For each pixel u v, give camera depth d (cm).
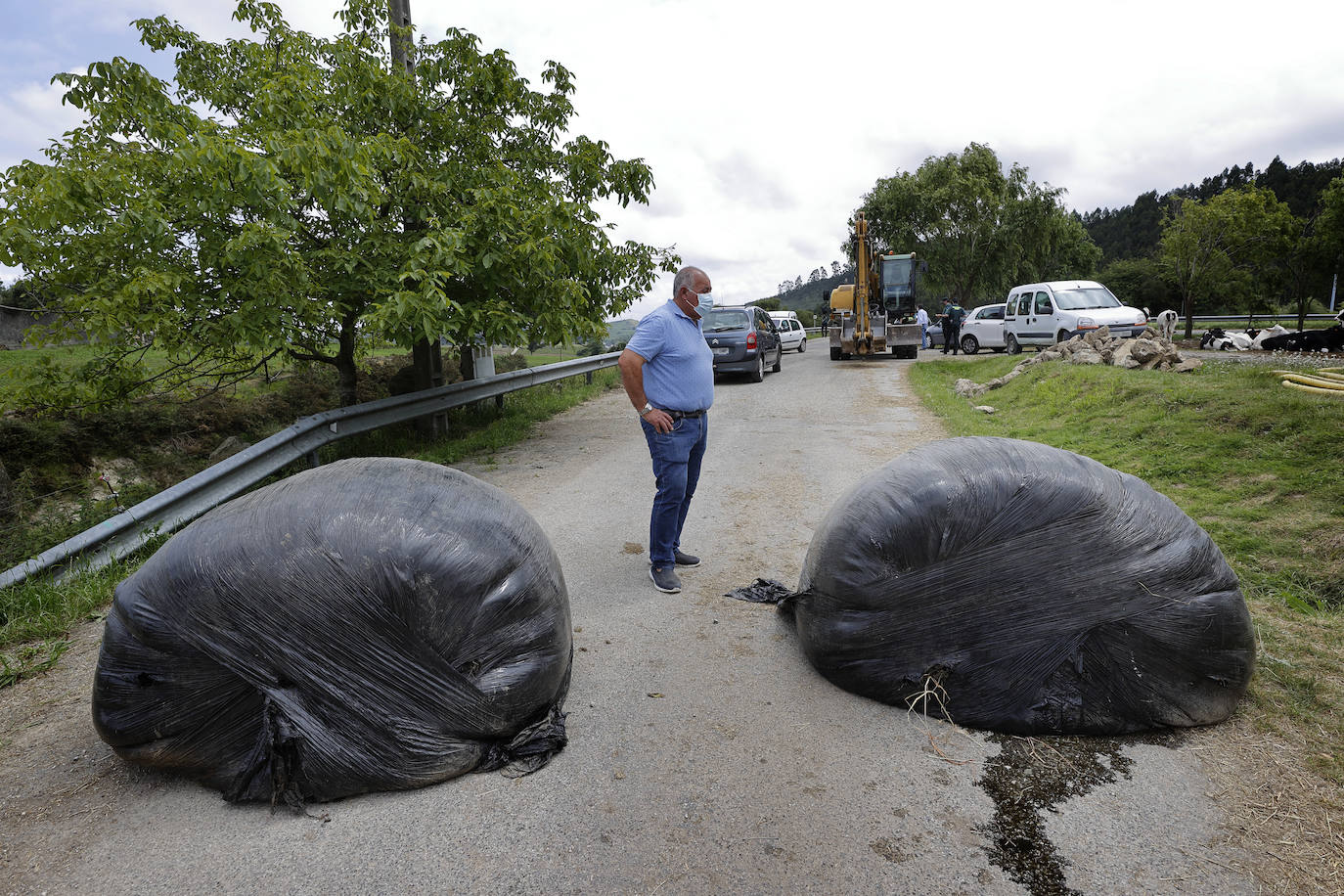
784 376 1767
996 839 232
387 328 767
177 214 671
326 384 1041
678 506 442
